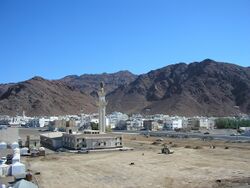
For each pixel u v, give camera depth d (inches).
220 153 5438.0
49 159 5034.5
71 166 4426.7
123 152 5748.0
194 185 3319.4
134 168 4229.8
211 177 3663.9
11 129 6230.3
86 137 5989.2
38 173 3939.5
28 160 4950.8
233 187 3216.0
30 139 6294.3
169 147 6323.8
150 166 4352.9
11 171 3799.2
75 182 3513.8
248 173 3858.3
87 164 4571.9
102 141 6058.1
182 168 4190.5
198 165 4392.2
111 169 4188.0
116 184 3412.9
